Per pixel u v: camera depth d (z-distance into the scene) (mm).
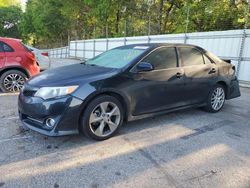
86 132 3910
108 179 3023
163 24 26766
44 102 3707
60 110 3676
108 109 4129
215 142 4117
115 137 4223
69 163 3369
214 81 5543
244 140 4219
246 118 5434
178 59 4953
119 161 3447
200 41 11938
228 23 19812
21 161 3396
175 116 5426
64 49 33344
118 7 30734
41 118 3771
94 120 3943
